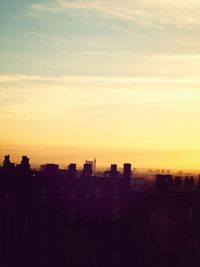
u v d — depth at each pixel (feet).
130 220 207.31
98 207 207.82
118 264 201.26
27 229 193.98
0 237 189.67
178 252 172.24
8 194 194.49
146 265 186.50
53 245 196.54
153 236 185.26
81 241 202.59
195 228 168.55
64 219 203.00
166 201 179.93
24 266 190.39
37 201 198.49
